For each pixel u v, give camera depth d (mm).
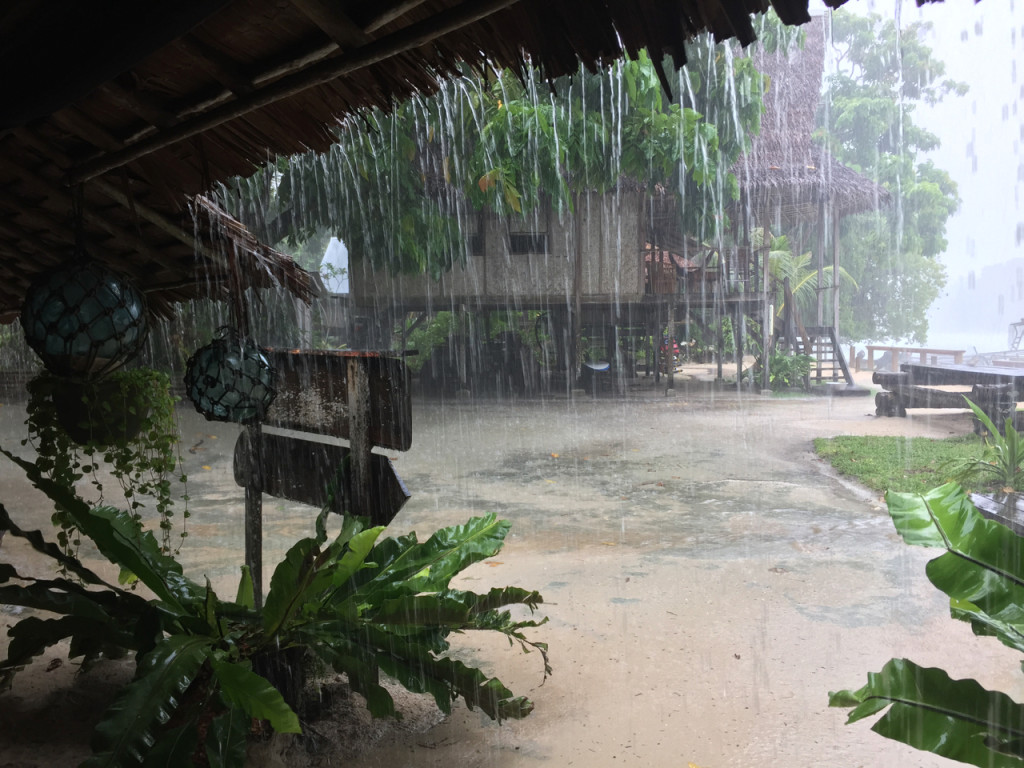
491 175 11820
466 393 17500
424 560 3283
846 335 22938
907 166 16016
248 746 2924
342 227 14227
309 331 17125
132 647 2787
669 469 8859
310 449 3838
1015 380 10414
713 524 6418
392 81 1880
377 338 18922
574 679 3600
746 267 17125
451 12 1426
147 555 3205
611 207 16266
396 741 3105
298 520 6438
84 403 3768
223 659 2725
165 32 1627
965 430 11023
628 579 5020
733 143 11102
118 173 2811
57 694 3430
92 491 7305
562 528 6352
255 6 1638
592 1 1334
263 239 14570
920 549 5559
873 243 20672
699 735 3064
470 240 16609
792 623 4211
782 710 3252
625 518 6664
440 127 12047
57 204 3020
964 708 1949
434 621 2869
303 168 13367
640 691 3459
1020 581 2008
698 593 4719
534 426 12555
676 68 1314
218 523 6320
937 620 4207
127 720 2271
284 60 1803
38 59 2002
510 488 7918
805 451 9914
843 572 5074
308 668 3406
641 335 19844
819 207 16609
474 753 3002
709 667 3682
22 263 3703
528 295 16688
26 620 2842
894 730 1983
